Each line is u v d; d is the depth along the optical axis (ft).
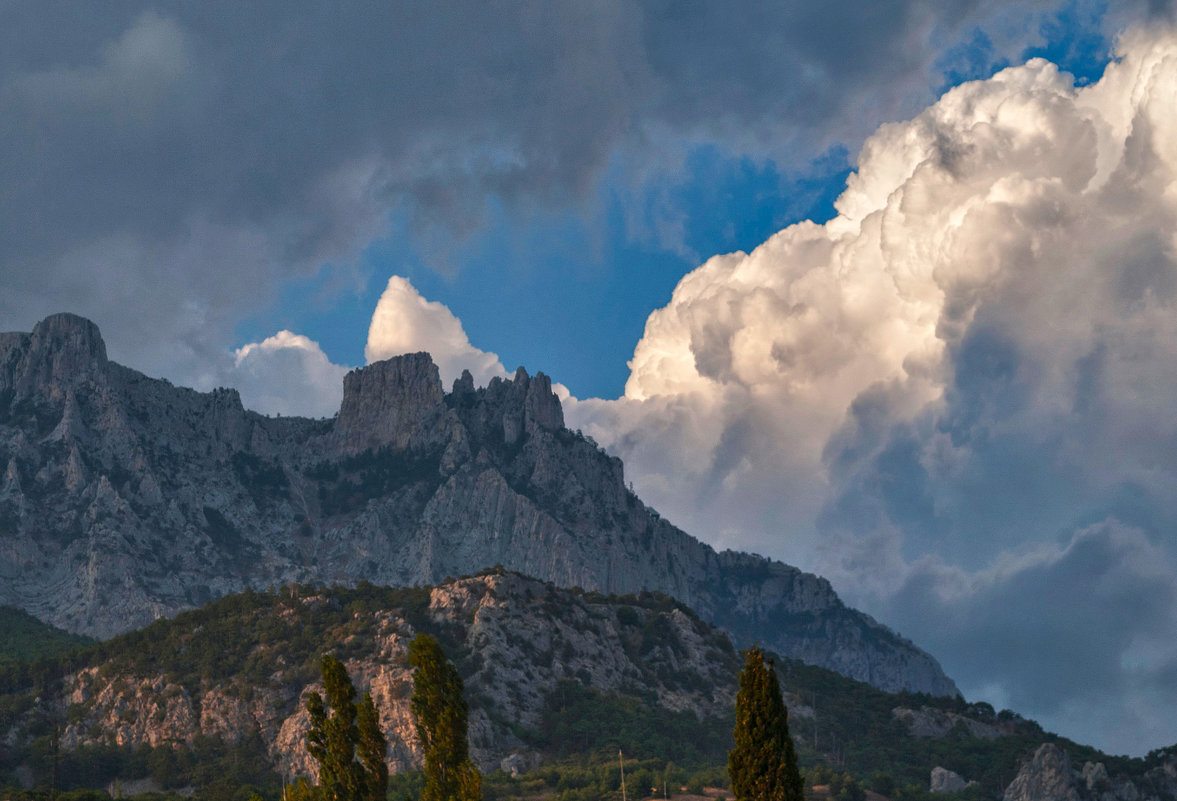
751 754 315.99
